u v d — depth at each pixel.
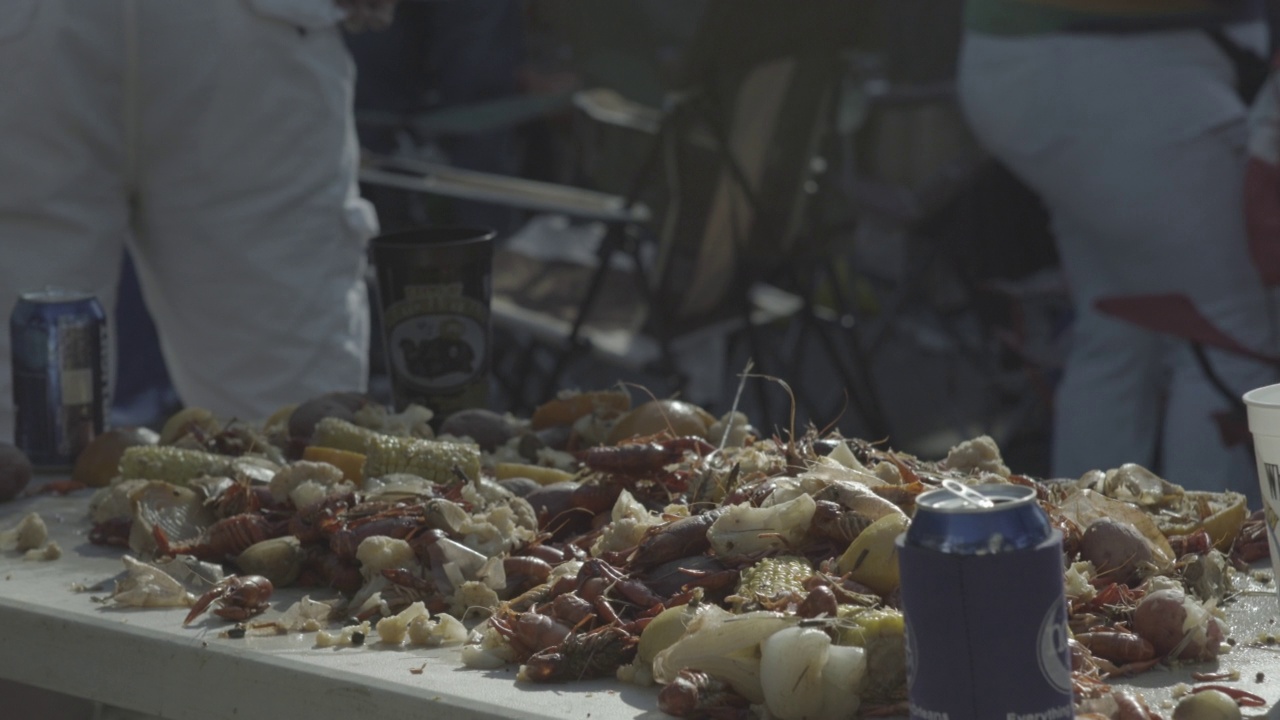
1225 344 2.64
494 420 1.91
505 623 1.21
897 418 4.59
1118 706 1.01
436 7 5.54
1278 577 1.09
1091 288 3.34
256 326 2.72
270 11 2.58
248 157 2.65
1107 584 1.30
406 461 1.62
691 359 4.10
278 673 1.20
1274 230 2.74
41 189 2.54
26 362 2.08
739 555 1.26
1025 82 3.22
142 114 2.62
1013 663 0.90
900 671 1.06
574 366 4.93
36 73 2.49
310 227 2.72
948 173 4.57
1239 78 3.09
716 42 3.44
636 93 4.13
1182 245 3.10
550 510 1.53
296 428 1.93
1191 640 1.15
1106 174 3.14
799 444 1.48
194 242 2.69
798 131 3.70
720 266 3.81
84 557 1.61
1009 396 4.64
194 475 1.72
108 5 2.53
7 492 1.88
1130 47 3.07
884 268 5.55
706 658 1.08
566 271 4.28
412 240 2.12
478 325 2.06
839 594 1.15
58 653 1.36
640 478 1.53
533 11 6.74
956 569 0.89
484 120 4.65
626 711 1.07
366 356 2.90
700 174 3.65
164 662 1.28
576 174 6.23
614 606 1.23
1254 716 1.04
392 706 1.13
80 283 2.61
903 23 4.71
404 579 1.36
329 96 2.71
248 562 1.48
